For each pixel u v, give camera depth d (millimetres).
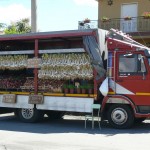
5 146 9969
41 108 14109
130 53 12898
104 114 13336
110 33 13625
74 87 13555
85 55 13414
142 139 11094
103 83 13047
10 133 12102
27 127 13414
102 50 13328
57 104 13797
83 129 13008
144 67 12703
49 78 14047
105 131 12547
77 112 14359
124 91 12891
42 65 14203
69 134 11945
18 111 14797
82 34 13320
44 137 11375
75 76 13516
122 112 12938
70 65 13648
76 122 14875
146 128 13195
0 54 15180
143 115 12633
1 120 15352
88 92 13305
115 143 10438
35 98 14164
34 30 18516
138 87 12719
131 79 12812
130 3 26938
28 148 9703
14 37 14594
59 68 13867
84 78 13352
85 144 10273
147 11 26328
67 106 13609
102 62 13188
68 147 9836
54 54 14078
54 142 10555
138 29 26000
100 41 13219
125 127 12922
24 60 14695
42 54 14367
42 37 14086
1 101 14922
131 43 13289
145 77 12656
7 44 16109
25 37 14406
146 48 12859
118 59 13055
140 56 12773
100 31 13281
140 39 25906
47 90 14078
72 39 14680
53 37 13930
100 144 10281
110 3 27562
